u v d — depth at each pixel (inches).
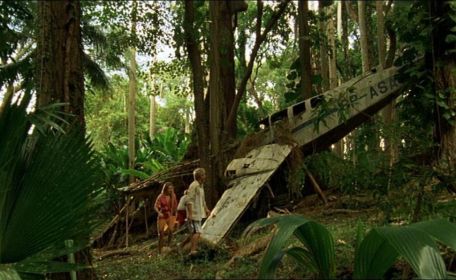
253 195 365.1
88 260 184.7
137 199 485.7
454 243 114.9
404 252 109.7
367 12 776.9
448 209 185.5
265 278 111.3
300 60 522.0
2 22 289.9
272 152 403.9
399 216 198.2
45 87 180.1
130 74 788.0
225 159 442.9
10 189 125.0
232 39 526.9
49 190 129.3
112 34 446.9
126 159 765.3
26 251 128.3
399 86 410.6
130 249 405.1
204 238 301.4
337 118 415.2
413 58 385.7
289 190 405.4
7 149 123.6
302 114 426.6
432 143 231.9
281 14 531.8
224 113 490.9
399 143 224.7
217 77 447.5
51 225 129.4
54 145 132.3
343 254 185.2
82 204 132.9
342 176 220.1
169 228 355.3
